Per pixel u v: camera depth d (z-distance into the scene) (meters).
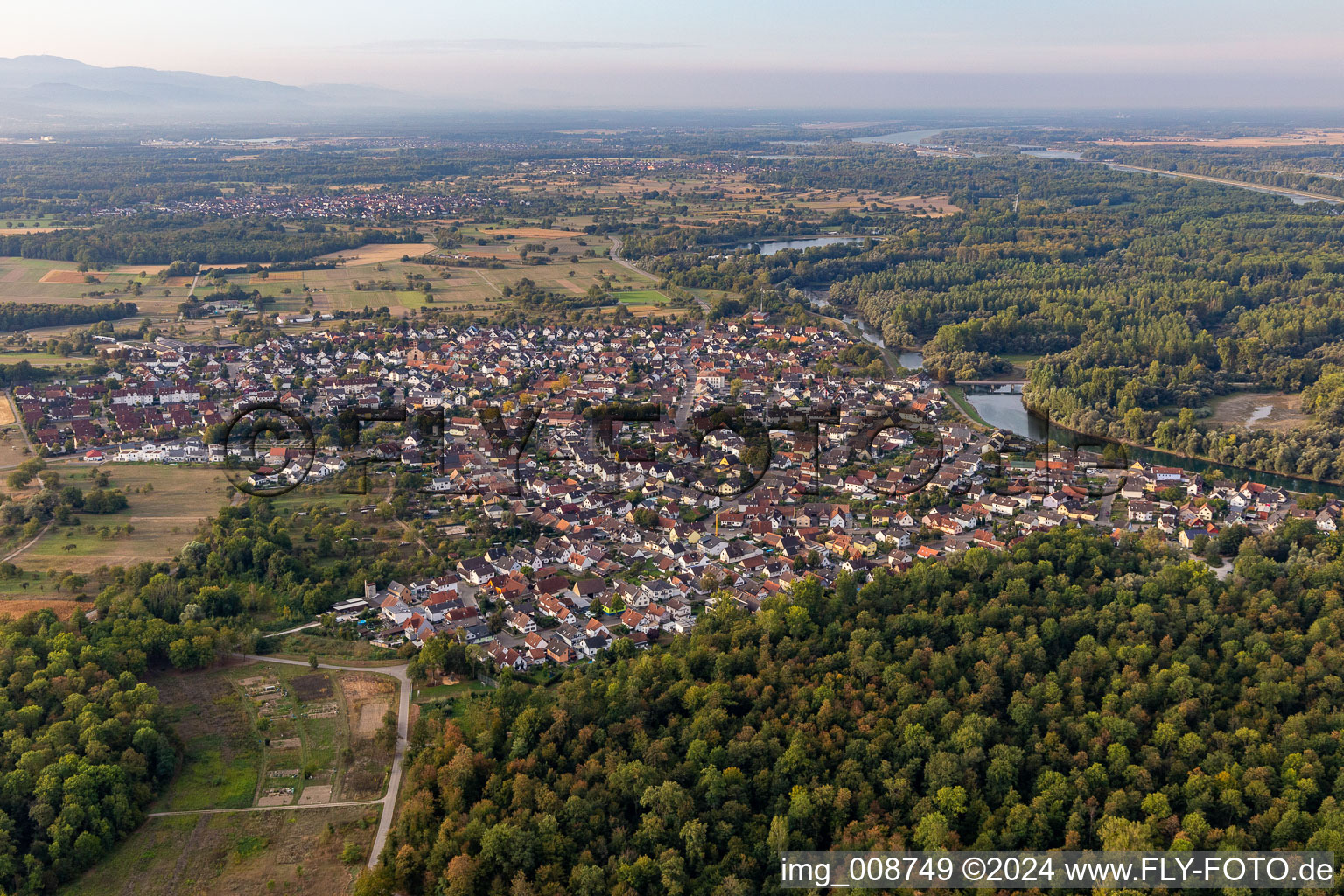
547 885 166.75
